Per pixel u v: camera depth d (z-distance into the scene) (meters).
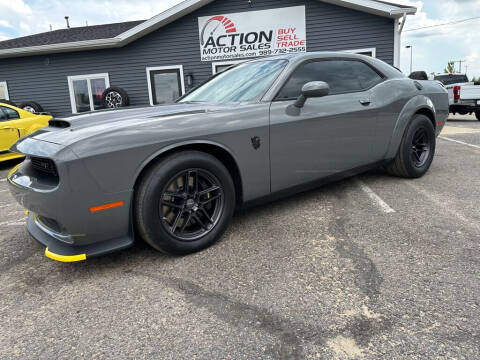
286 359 1.39
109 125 2.08
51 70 11.88
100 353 1.48
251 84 2.85
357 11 9.80
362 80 3.36
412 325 1.54
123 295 1.91
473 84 12.35
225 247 2.42
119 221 2.03
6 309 1.85
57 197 1.86
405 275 1.95
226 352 1.44
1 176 5.80
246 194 2.54
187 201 2.25
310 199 3.35
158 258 2.31
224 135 2.33
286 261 2.18
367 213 2.93
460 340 1.44
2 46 12.70
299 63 2.89
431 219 2.73
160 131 2.10
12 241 2.78
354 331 1.53
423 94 3.84
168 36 11.01
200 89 3.34
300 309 1.70
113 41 10.51
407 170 3.80
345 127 3.04
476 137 7.57
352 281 1.92
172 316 1.70
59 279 2.13
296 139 2.71
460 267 2.00
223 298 1.82
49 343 1.56
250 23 10.47
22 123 6.41
